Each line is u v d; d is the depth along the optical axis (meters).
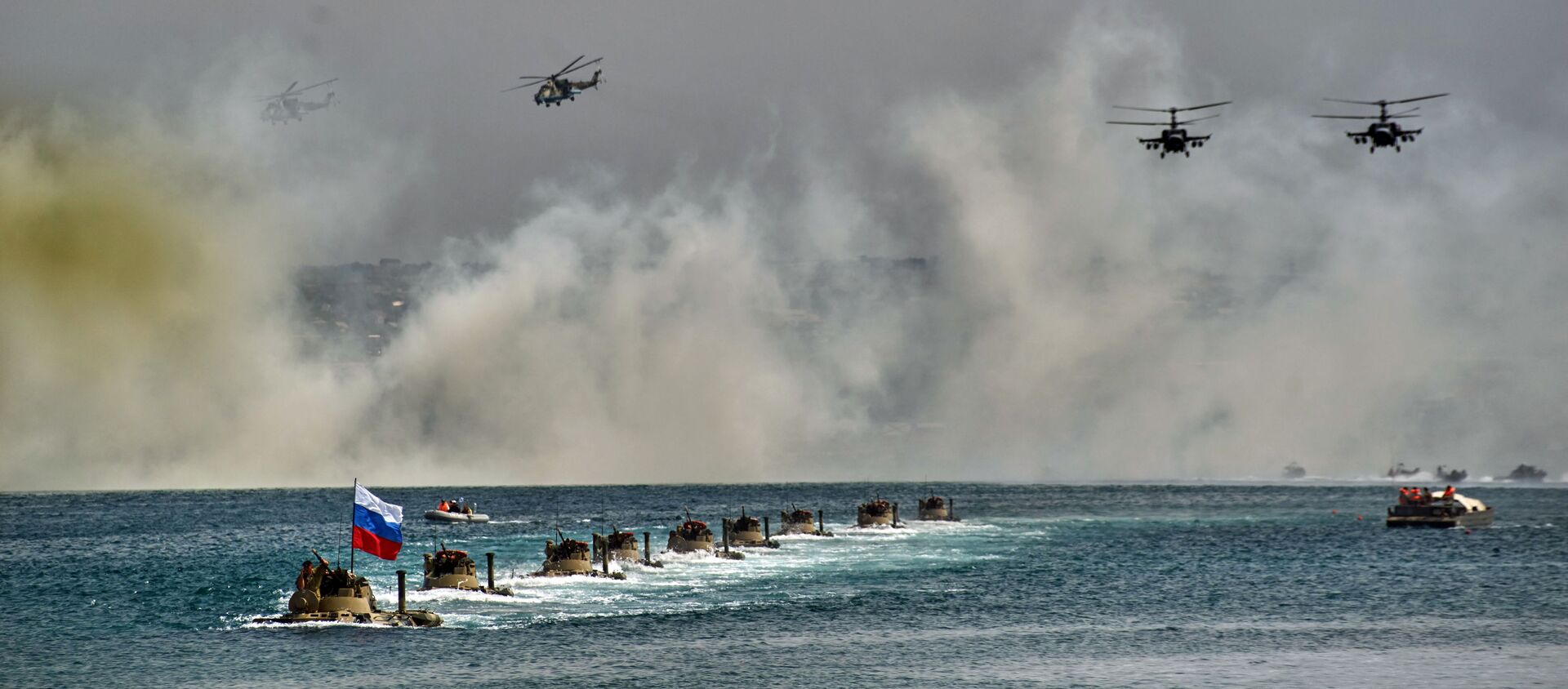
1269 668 147.12
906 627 174.00
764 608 188.50
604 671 142.00
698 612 183.25
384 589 197.12
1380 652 156.88
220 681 135.50
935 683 138.12
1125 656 154.38
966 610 190.75
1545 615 189.38
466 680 136.12
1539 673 144.25
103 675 138.62
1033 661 150.50
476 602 188.25
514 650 152.38
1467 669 146.50
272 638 158.62
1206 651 158.00
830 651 155.25
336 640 157.12
